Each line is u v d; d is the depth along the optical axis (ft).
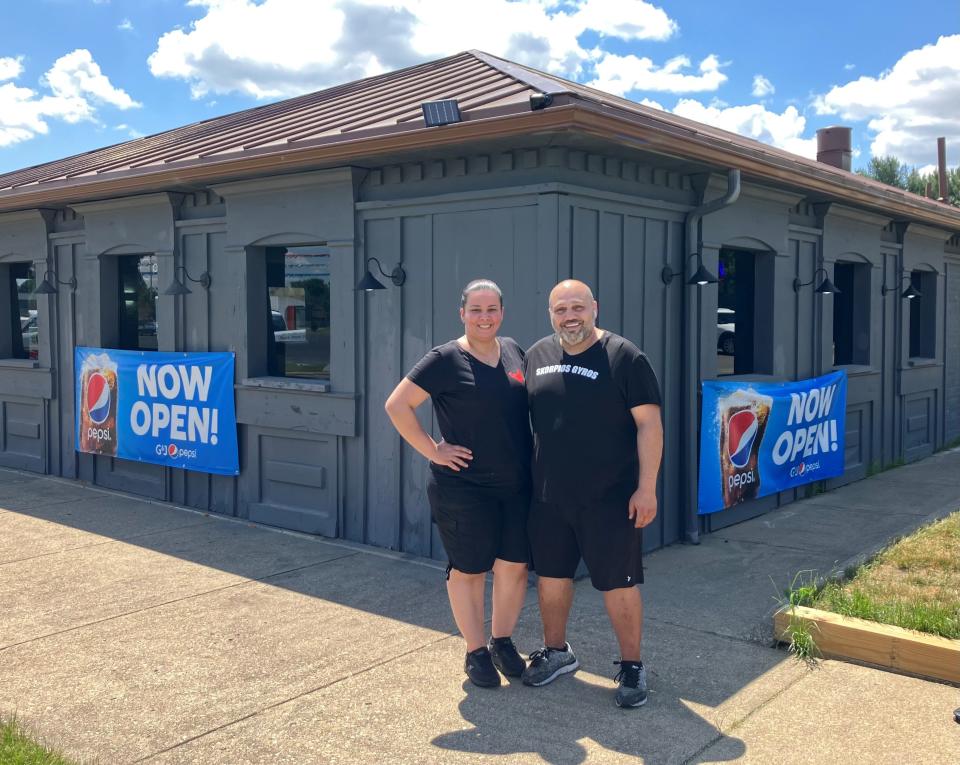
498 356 13.94
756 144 31.27
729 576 19.57
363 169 21.52
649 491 12.76
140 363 27.43
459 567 13.71
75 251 29.91
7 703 13.24
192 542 22.45
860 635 14.58
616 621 13.24
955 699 13.28
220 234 25.26
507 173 19.25
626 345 12.96
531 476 13.82
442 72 26.53
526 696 13.50
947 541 20.35
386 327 21.54
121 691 13.65
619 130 17.12
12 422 32.83
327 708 13.07
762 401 24.98
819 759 11.55
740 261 26.00
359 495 22.39
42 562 20.63
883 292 32.65
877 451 32.68
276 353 24.89
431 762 11.53
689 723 12.59
